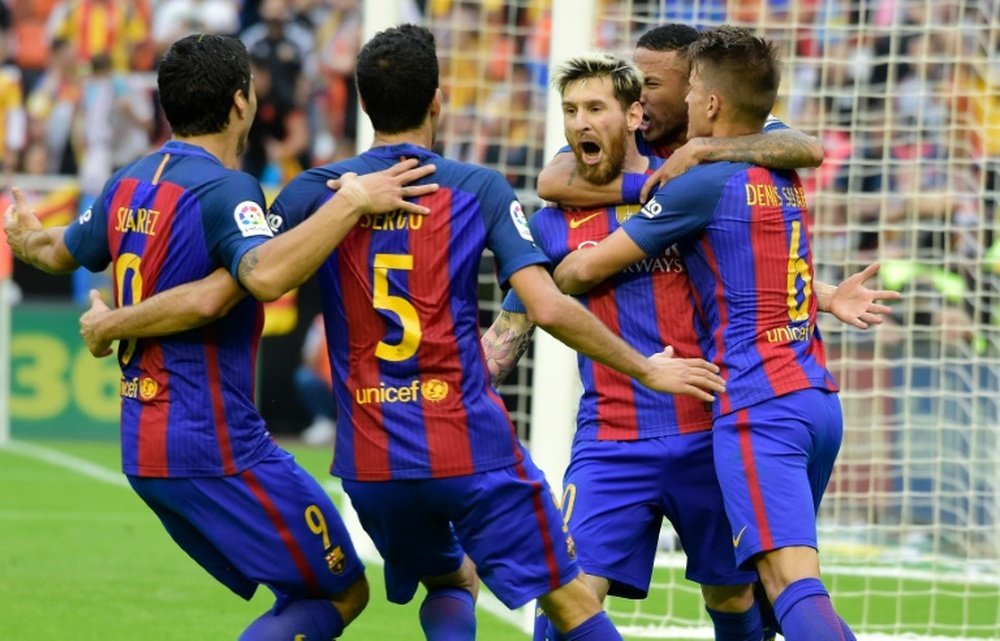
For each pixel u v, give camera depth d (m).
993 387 32.78
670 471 16.38
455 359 14.57
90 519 34.34
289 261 13.97
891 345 34.19
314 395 48.41
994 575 29.39
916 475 33.72
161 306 14.48
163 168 15.02
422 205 14.48
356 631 23.12
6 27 53.16
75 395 48.56
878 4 38.78
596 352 14.70
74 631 22.73
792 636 14.92
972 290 34.94
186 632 22.86
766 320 15.78
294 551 15.08
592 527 16.36
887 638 24.06
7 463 43.25
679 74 17.11
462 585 16.42
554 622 15.32
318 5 52.19
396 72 14.64
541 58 44.38
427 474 14.46
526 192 35.25
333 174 14.75
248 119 15.41
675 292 16.33
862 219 36.84
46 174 52.03
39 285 50.16
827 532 30.97
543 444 22.77
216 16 54.31
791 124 31.64
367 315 14.53
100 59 52.34
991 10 38.47
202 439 14.79
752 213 15.73
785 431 15.50
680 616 25.06
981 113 37.66
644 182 16.42
